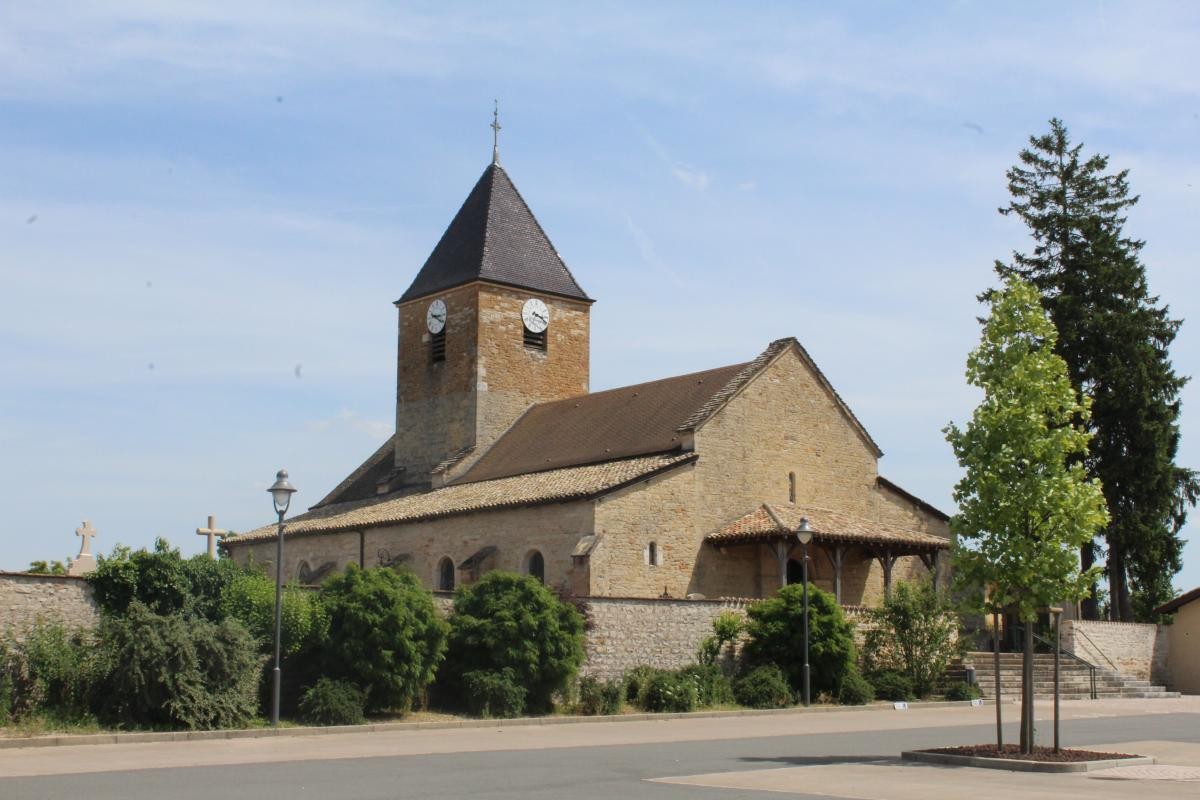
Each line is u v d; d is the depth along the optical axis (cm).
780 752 2008
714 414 3866
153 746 2036
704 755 1947
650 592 3606
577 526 3594
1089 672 3847
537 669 2733
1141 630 4222
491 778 1595
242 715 2330
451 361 4969
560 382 5078
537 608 2797
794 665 3231
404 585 2627
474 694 2648
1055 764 1734
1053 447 1897
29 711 2164
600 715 2745
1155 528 4531
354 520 4572
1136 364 4581
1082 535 1870
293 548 4866
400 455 5169
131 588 2348
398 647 2517
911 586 3622
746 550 3872
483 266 4903
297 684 2519
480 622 2736
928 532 4384
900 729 2523
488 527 3934
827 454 4178
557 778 1600
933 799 1398
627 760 1855
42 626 2227
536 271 5081
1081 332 4662
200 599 2436
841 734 2395
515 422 4903
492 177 5197
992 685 3572
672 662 3172
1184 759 1914
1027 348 1961
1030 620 1895
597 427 4372
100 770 1669
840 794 1440
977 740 2256
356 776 1611
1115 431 4600
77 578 2300
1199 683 4200
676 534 3706
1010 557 1888
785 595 3319
